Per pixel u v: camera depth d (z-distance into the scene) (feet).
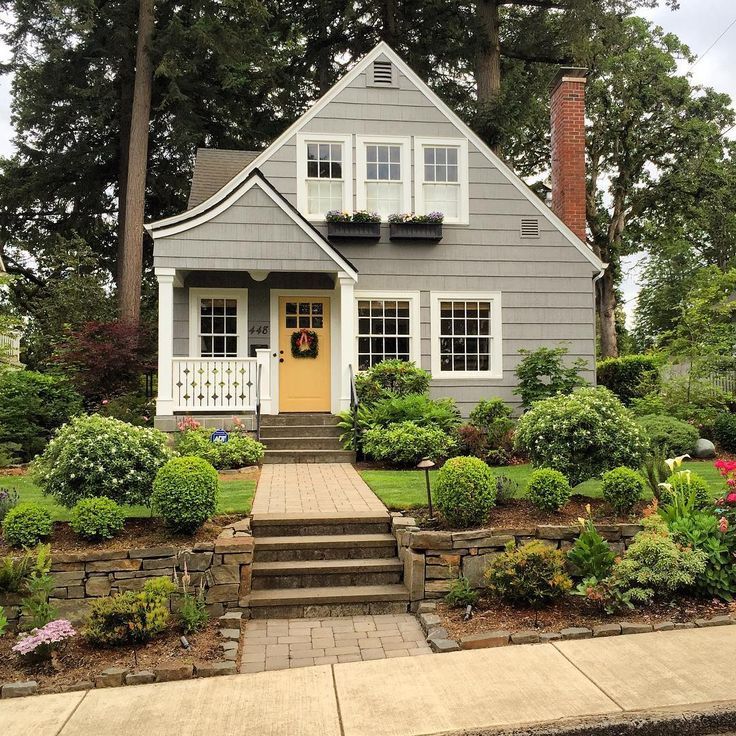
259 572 18.88
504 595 17.44
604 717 11.71
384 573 19.35
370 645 15.84
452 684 13.16
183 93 65.62
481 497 19.42
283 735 11.33
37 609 15.39
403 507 22.61
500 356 42.68
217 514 21.33
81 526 17.98
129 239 56.70
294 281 41.86
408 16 66.08
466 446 34.88
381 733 11.32
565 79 46.14
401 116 42.39
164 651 14.96
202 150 47.26
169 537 18.67
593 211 91.40
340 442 36.09
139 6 60.64
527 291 43.16
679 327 44.06
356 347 41.65
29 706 12.59
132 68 66.39
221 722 11.84
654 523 18.52
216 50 57.67
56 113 69.51
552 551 17.62
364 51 69.21
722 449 38.52
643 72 82.79
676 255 97.19
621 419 23.08
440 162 42.88
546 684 13.02
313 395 41.73
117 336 46.03
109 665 14.29
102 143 72.59
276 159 41.22
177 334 40.81
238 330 41.39
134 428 21.04
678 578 16.67
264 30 66.39
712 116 85.56
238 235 36.76
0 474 31.19
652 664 13.80
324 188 41.83
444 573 18.51
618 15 61.41
